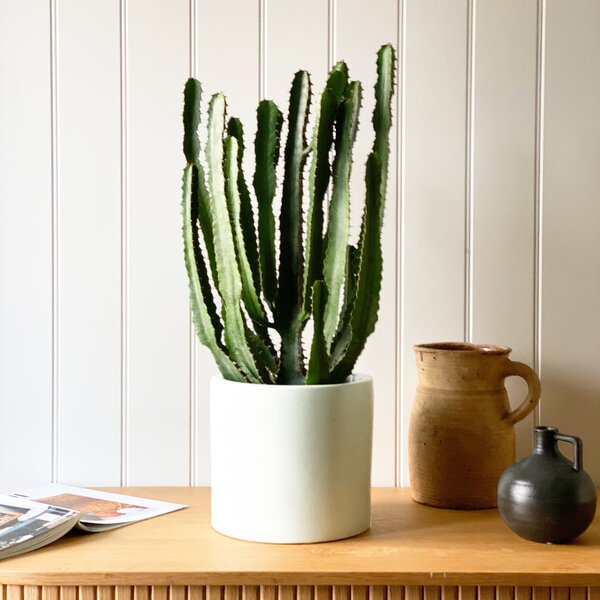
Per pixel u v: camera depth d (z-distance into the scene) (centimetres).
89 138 145
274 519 114
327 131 114
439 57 144
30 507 123
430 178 145
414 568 104
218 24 144
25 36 144
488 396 131
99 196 145
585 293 146
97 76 144
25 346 146
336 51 144
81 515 119
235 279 115
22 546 109
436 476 131
